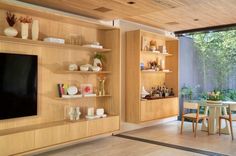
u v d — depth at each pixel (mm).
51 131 3721
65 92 4266
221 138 4828
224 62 7262
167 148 4148
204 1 3889
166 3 3902
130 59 5418
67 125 3932
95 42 4598
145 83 6027
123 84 5438
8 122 3584
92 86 4777
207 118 5289
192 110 6684
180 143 4465
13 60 3588
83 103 4660
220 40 7293
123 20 5414
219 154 3828
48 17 3945
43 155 3775
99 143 4477
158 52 5996
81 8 4125
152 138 4836
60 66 4273
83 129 4164
